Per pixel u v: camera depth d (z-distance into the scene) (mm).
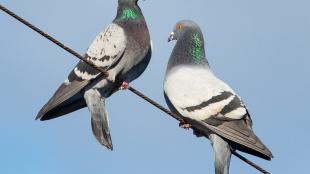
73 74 14203
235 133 13219
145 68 14852
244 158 13117
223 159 13328
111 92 14586
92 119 14031
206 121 13586
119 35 14391
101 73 14102
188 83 14125
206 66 14805
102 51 14289
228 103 13641
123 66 14367
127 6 14883
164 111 13031
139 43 14469
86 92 14164
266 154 12688
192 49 14953
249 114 13828
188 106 13812
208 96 13805
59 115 14234
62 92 13914
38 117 13508
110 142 13859
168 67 14922
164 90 14430
